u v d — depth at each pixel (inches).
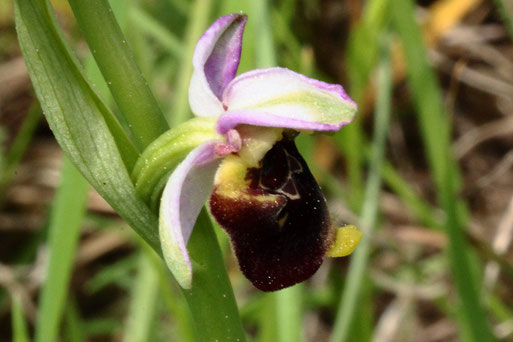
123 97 5.9
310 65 7.8
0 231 10.3
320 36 9.6
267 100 5.9
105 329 8.4
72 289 10.0
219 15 7.6
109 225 8.5
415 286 8.6
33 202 10.3
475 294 7.2
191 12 8.4
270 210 6.0
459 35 10.9
